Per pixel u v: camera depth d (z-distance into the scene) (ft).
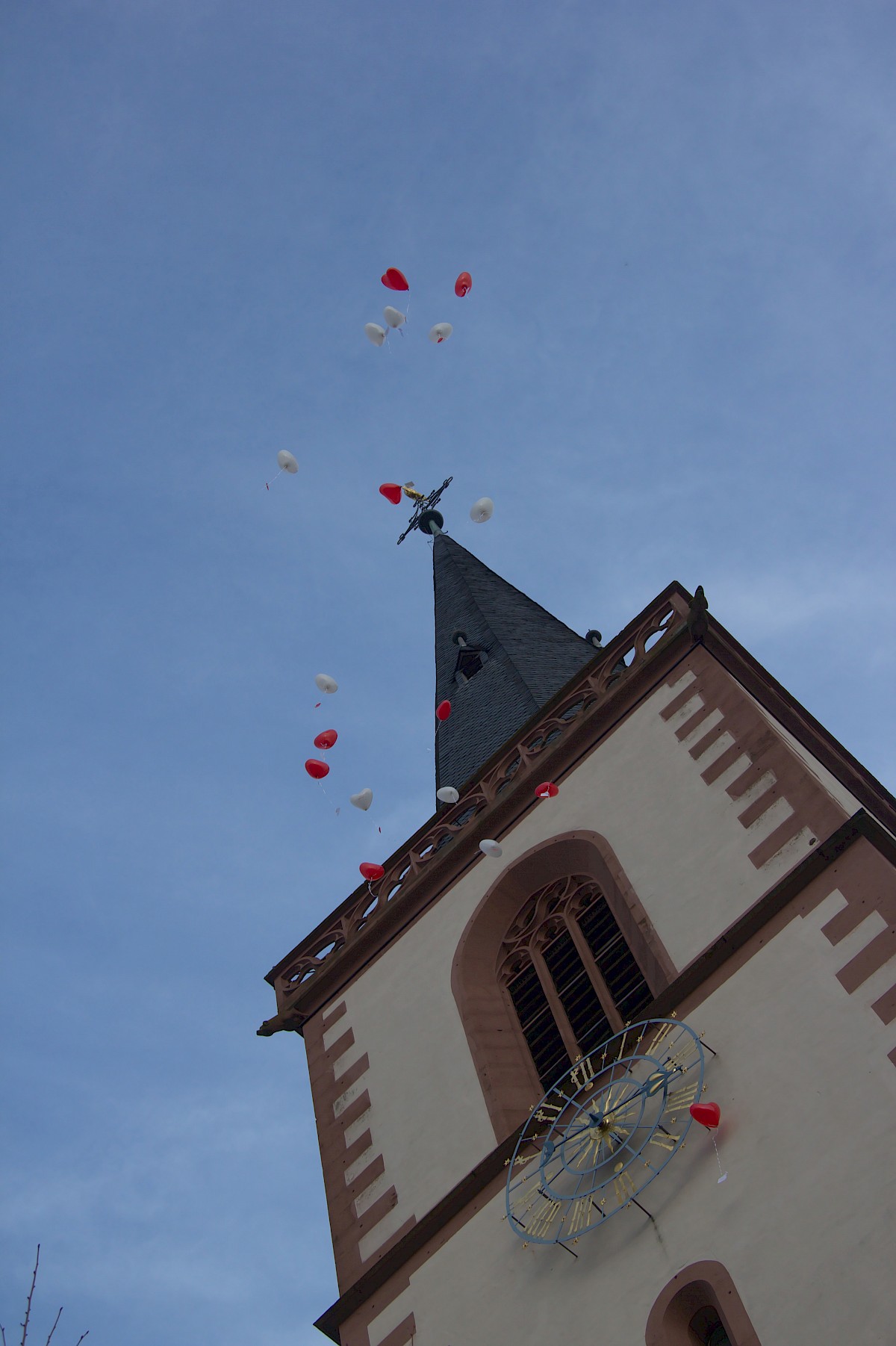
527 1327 65.46
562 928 84.64
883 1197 58.34
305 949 96.68
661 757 84.89
